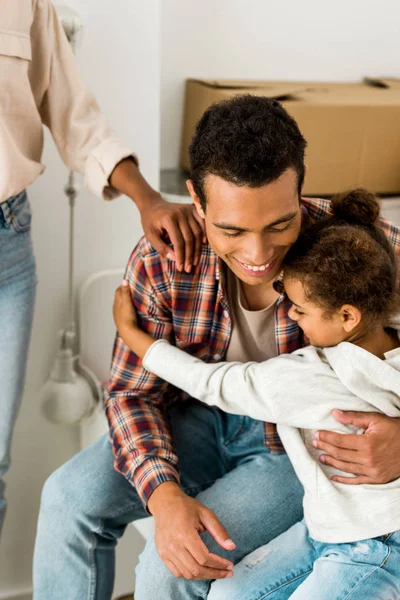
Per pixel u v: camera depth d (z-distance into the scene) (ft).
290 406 3.83
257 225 3.49
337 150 5.50
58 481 4.43
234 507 4.07
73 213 5.35
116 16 5.21
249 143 3.36
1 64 4.10
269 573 3.76
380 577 3.54
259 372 3.91
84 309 5.65
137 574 4.04
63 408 5.42
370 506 3.65
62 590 4.46
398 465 3.72
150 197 4.41
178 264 4.08
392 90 6.16
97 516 4.33
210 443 4.63
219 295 4.22
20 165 4.25
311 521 3.77
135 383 4.43
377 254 3.72
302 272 3.71
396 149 5.64
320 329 3.83
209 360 4.48
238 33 6.16
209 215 3.61
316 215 4.31
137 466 4.10
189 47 6.07
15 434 5.83
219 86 5.68
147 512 4.50
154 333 4.37
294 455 3.87
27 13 4.17
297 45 6.40
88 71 5.26
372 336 3.88
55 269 5.57
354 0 6.43
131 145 5.52
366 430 3.74
